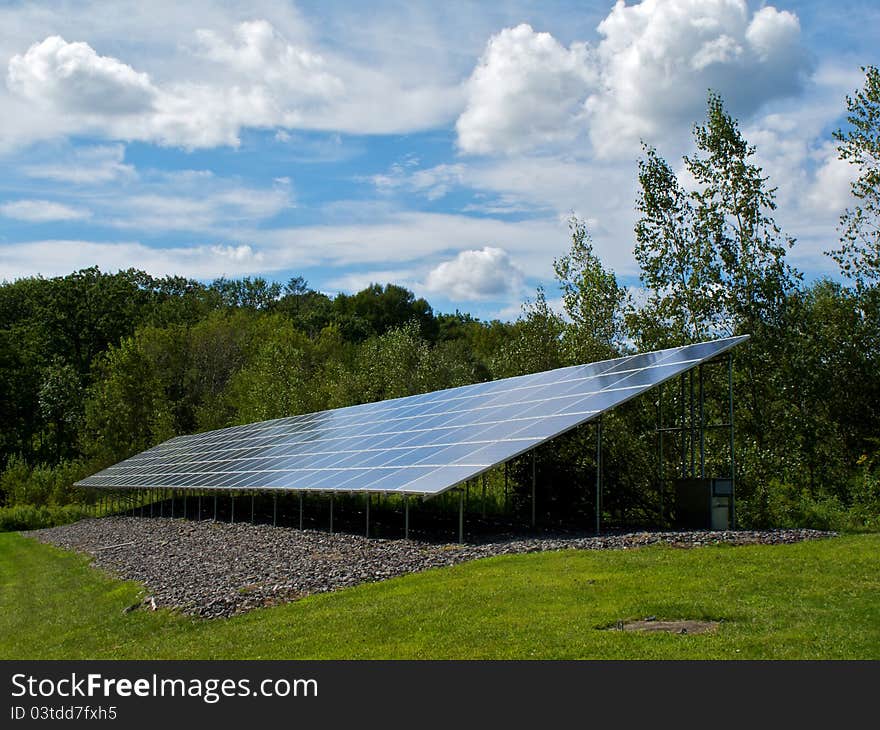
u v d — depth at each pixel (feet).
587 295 116.37
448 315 388.16
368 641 35.53
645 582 40.81
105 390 207.82
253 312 366.02
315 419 125.59
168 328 263.29
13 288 303.27
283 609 43.91
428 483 61.21
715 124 98.02
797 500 90.99
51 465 241.14
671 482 86.99
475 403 86.58
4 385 242.37
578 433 88.79
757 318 95.96
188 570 61.82
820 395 91.35
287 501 125.29
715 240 99.71
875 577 40.06
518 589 40.98
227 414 223.30
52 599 62.49
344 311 374.22
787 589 38.37
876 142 91.56
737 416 94.17
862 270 93.76
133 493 155.02
